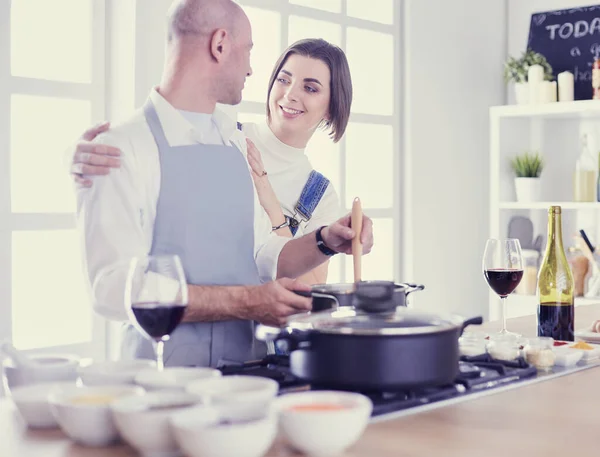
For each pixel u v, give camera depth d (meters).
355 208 1.60
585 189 4.22
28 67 2.93
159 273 1.25
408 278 4.26
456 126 4.49
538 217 4.57
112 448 1.06
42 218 2.94
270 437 0.97
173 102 1.86
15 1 2.89
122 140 1.76
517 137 4.50
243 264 1.89
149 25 3.04
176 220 1.80
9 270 2.86
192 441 0.95
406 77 4.22
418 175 4.28
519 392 1.39
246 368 1.43
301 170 3.02
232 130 1.97
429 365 1.24
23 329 2.94
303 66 2.95
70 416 1.05
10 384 1.24
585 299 3.98
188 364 1.75
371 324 1.25
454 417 1.21
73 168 1.72
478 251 4.65
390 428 1.15
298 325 1.26
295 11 3.68
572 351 1.67
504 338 1.77
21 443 1.08
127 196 1.71
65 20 3.00
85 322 3.08
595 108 4.04
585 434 1.12
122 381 1.21
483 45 4.62
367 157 4.11
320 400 1.09
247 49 1.91
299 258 1.92
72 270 3.04
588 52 4.34
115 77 3.07
